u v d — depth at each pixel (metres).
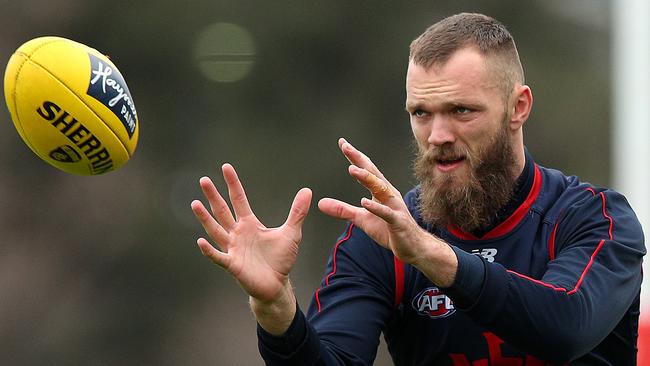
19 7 75.69
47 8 75.88
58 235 76.50
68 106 17.28
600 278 16.59
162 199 76.44
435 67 17.19
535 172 17.95
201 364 75.94
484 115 17.25
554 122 79.50
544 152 79.62
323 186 76.38
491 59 17.34
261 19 76.38
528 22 81.44
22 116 17.44
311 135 77.12
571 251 17.03
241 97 76.62
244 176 75.69
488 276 15.77
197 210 15.99
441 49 17.22
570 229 17.45
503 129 17.55
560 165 79.88
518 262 17.55
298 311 16.47
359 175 15.38
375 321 17.70
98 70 17.53
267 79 76.69
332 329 17.52
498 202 17.53
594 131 80.06
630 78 32.38
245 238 16.14
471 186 17.34
